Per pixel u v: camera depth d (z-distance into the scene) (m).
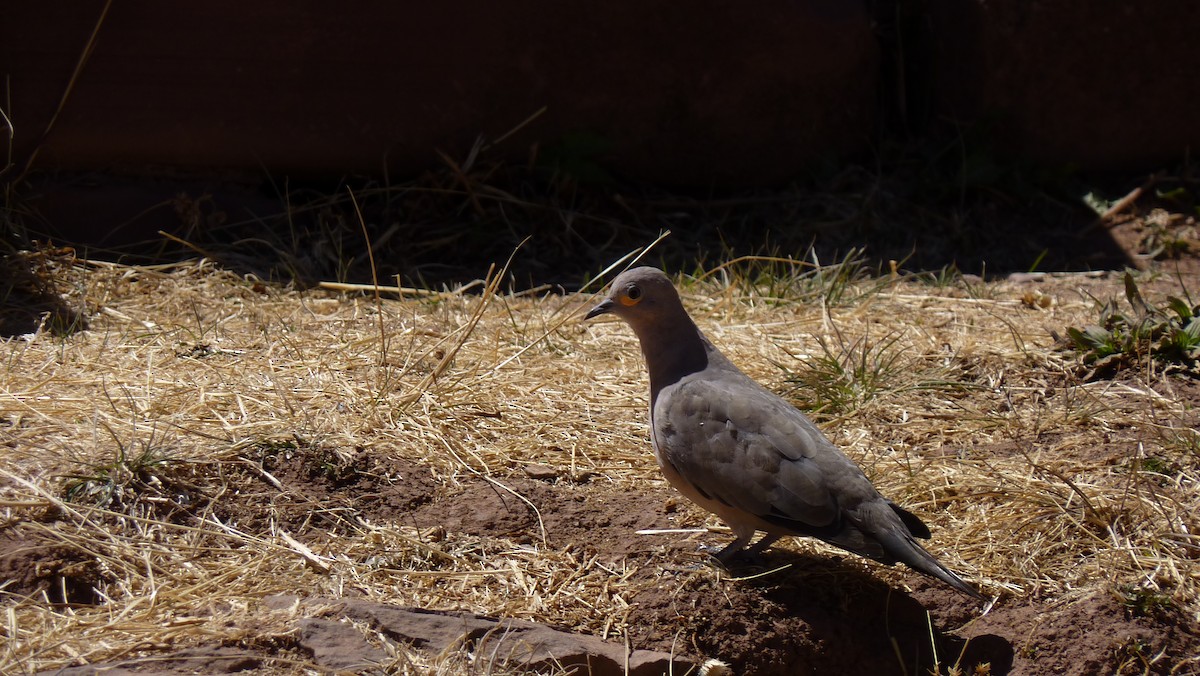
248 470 6.77
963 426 8.04
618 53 11.77
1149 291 10.80
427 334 9.11
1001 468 7.40
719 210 12.38
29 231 10.44
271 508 6.53
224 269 10.37
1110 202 12.65
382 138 11.45
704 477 6.25
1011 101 12.73
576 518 6.77
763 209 12.37
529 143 11.89
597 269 11.34
